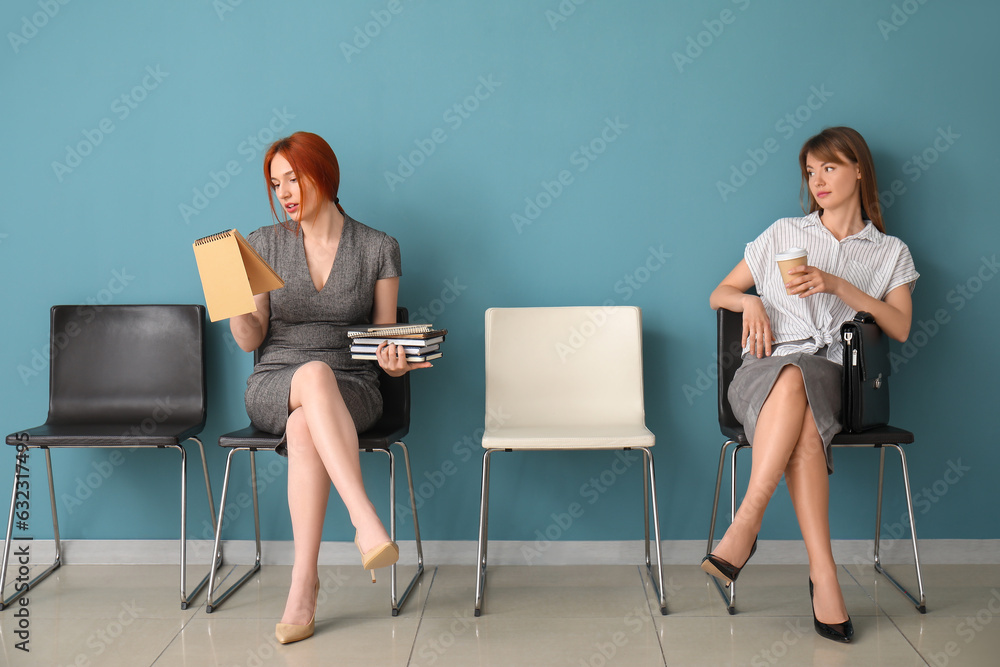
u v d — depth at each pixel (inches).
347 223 79.1
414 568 85.7
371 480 87.5
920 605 70.4
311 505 67.2
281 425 70.4
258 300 77.3
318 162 74.9
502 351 82.0
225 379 87.7
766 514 85.7
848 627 64.1
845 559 85.4
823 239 78.2
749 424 69.0
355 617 70.9
